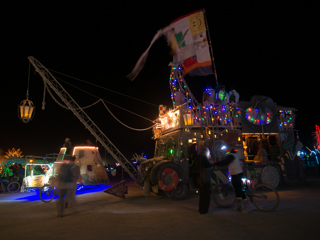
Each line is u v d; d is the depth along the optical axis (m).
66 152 12.09
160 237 4.38
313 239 4.11
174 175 8.50
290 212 6.06
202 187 6.27
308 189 10.04
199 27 11.01
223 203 7.14
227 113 10.26
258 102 10.99
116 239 4.34
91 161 12.73
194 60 10.92
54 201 9.18
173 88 10.80
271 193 8.65
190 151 10.45
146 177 9.32
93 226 5.27
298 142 11.15
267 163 10.63
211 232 4.62
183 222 5.41
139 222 5.50
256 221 5.34
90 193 11.08
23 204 8.79
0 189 14.59
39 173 11.77
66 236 4.60
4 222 5.89
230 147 6.67
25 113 9.54
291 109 11.96
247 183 9.41
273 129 11.08
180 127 9.27
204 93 10.80
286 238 4.18
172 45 11.21
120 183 8.96
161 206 7.43
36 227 5.33
